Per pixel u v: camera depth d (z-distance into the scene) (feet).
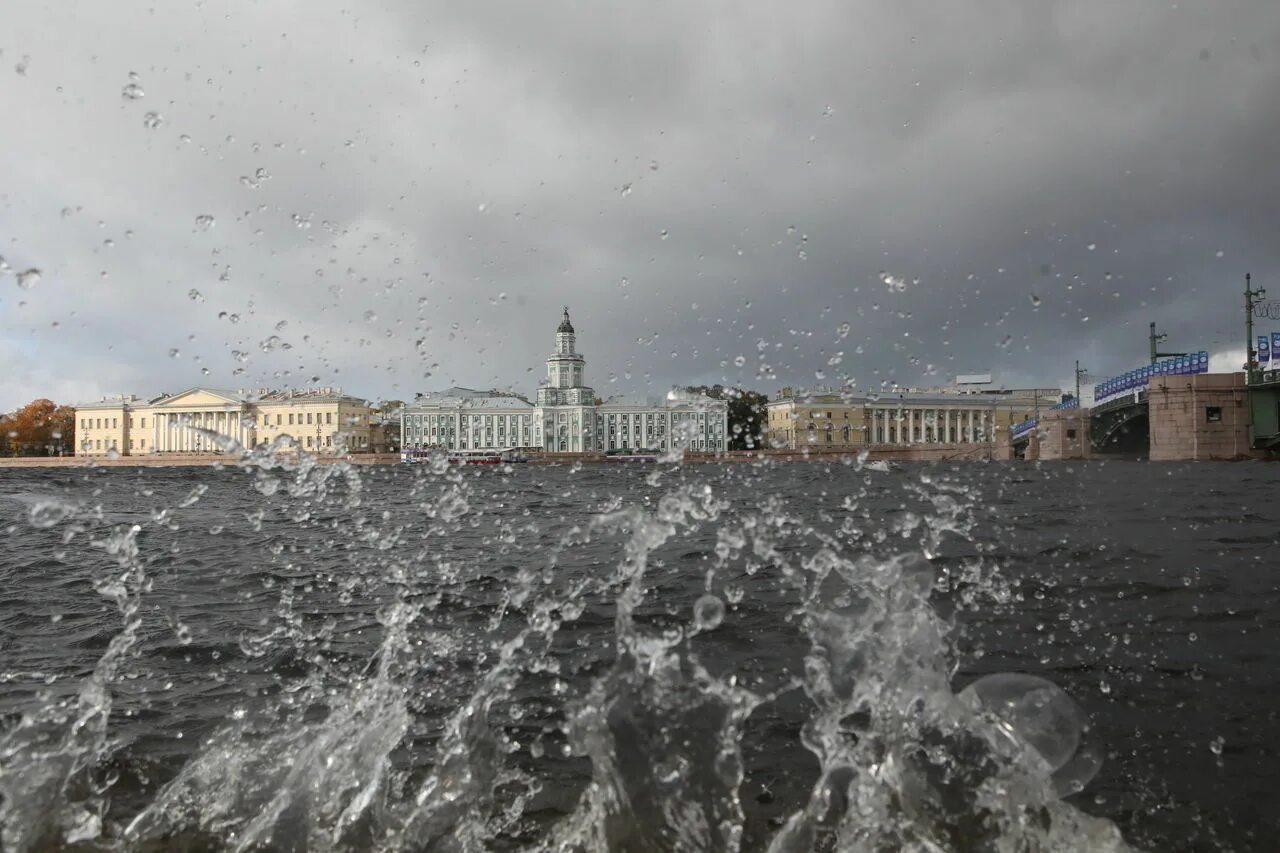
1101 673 11.68
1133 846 7.20
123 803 8.12
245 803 8.15
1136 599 16.69
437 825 7.77
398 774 8.66
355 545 27.89
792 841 7.32
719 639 13.62
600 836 7.48
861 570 10.81
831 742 8.80
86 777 8.54
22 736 9.21
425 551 25.93
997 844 7.23
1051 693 8.51
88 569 23.04
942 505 39.29
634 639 9.43
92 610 17.04
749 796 8.02
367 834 7.64
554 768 8.79
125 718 10.18
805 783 8.25
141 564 23.93
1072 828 7.43
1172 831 7.41
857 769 8.23
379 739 9.22
